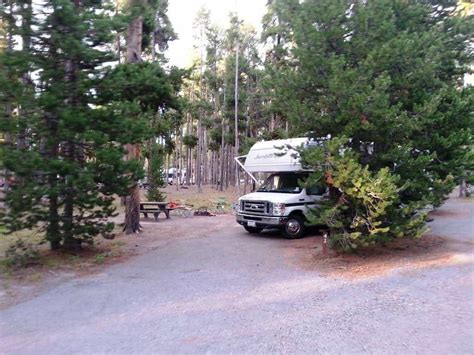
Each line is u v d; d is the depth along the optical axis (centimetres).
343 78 838
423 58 925
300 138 1038
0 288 733
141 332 506
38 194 842
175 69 1191
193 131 4984
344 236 873
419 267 783
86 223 977
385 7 920
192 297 662
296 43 945
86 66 955
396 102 943
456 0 1488
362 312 559
